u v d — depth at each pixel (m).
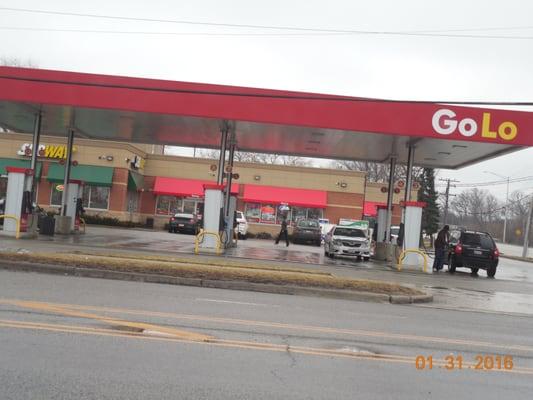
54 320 7.78
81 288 11.05
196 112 19.98
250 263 18.34
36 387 5.14
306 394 5.43
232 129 23.80
